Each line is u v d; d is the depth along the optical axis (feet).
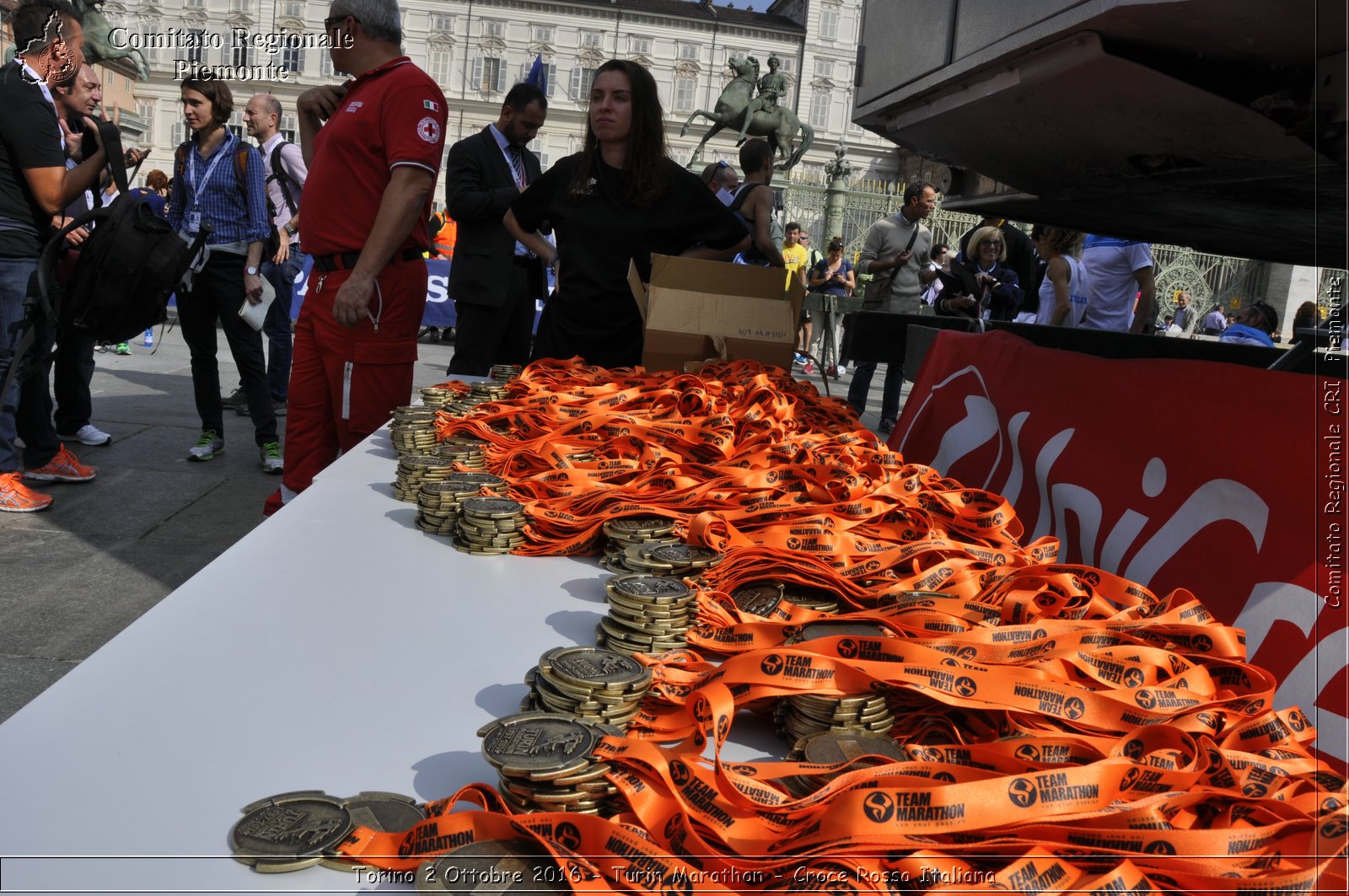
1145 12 5.23
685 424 6.86
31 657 9.26
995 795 2.50
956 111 7.80
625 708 3.16
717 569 4.40
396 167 9.43
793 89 217.56
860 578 4.53
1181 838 2.37
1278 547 4.63
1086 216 10.92
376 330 9.93
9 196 13.50
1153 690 3.28
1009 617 4.03
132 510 14.47
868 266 29.01
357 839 2.43
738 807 2.57
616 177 11.40
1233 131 5.97
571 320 11.74
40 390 15.28
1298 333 8.14
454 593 4.41
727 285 10.50
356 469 6.91
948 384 8.73
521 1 205.26
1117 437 6.12
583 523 5.16
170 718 3.05
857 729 3.10
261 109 22.54
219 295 17.07
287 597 4.19
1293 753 2.96
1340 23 4.76
